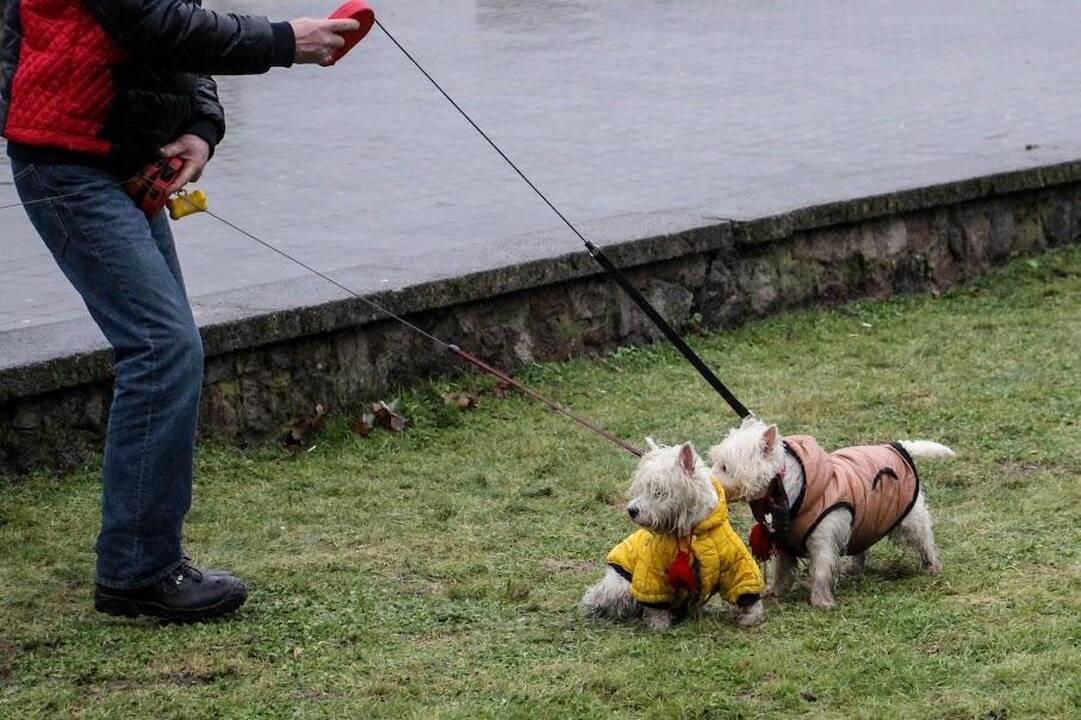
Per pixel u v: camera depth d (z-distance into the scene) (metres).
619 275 5.89
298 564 6.00
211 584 5.42
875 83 18.14
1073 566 5.72
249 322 7.48
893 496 5.59
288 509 6.73
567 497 6.87
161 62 5.13
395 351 8.20
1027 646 4.90
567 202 12.10
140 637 5.26
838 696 4.59
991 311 10.15
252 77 19.91
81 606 5.60
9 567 5.99
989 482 6.87
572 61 20.48
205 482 7.07
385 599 5.63
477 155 14.34
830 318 9.97
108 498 5.30
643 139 14.92
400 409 7.97
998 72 18.67
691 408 8.17
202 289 9.66
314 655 5.08
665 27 24.05
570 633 5.27
